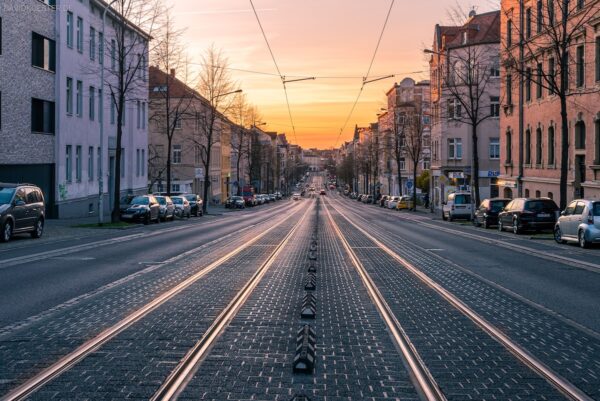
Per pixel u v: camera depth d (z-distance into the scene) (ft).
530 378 20.45
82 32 135.95
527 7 131.54
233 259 57.72
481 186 203.82
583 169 107.96
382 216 180.45
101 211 107.34
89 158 144.66
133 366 21.29
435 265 53.93
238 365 21.65
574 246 74.49
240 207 254.88
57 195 123.54
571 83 110.42
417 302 35.22
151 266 51.11
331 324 29.04
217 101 187.21
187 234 93.71
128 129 173.68
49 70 119.96
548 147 124.98
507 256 62.08
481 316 31.07
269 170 434.71
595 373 21.02
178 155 244.42
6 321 28.68
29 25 111.45
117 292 37.47
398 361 22.52
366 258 59.98
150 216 125.59
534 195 133.18
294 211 229.45
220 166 319.68
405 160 333.21
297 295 37.24
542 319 30.37
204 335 26.12
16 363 21.59
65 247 68.13
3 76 102.94
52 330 26.89
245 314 31.17
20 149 109.19
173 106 241.35
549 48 94.79
